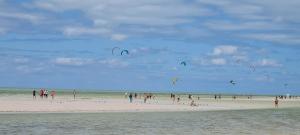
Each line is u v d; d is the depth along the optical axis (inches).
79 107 2386.8
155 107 2719.0
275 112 2518.5
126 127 1424.7
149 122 1627.7
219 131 1342.3
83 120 1643.7
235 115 2156.7
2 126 1376.7
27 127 1363.2
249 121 1766.7
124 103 3093.0
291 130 1397.6
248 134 1269.7
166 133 1272.1
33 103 2610.7
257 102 4665.4
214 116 2052.2
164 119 1793.8
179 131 1331.2
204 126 1505.9
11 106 2242.9
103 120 1668.3
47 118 1694.1
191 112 2351.1
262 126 1535.4
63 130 1304.1
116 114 2031.3
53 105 2458.2
